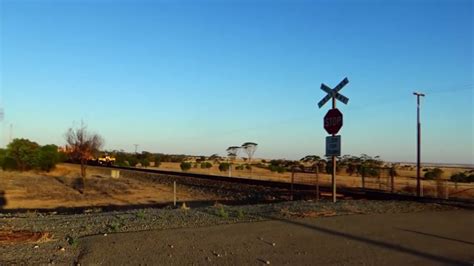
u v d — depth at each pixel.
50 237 10.19
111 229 11.34
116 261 8.33
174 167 99.81
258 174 69.88
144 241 9.97
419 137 32.50
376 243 10.76
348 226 12.98
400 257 9.46
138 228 11.59
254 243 10.23
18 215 16.12
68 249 9.13
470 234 12.52
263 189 35.41
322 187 34.34
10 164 64.69
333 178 20.41
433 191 33.50
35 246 9.28
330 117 20.12
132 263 8.23
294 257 9.11
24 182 45.88
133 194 36.56
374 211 16.84
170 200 32.19
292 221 13.47
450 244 10.98
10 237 10.02
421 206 19.55
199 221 13.00
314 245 10.27
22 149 65.31
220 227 12.03
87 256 8.60
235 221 13.23
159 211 15.89
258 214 14.84
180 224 12.38
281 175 66.31
